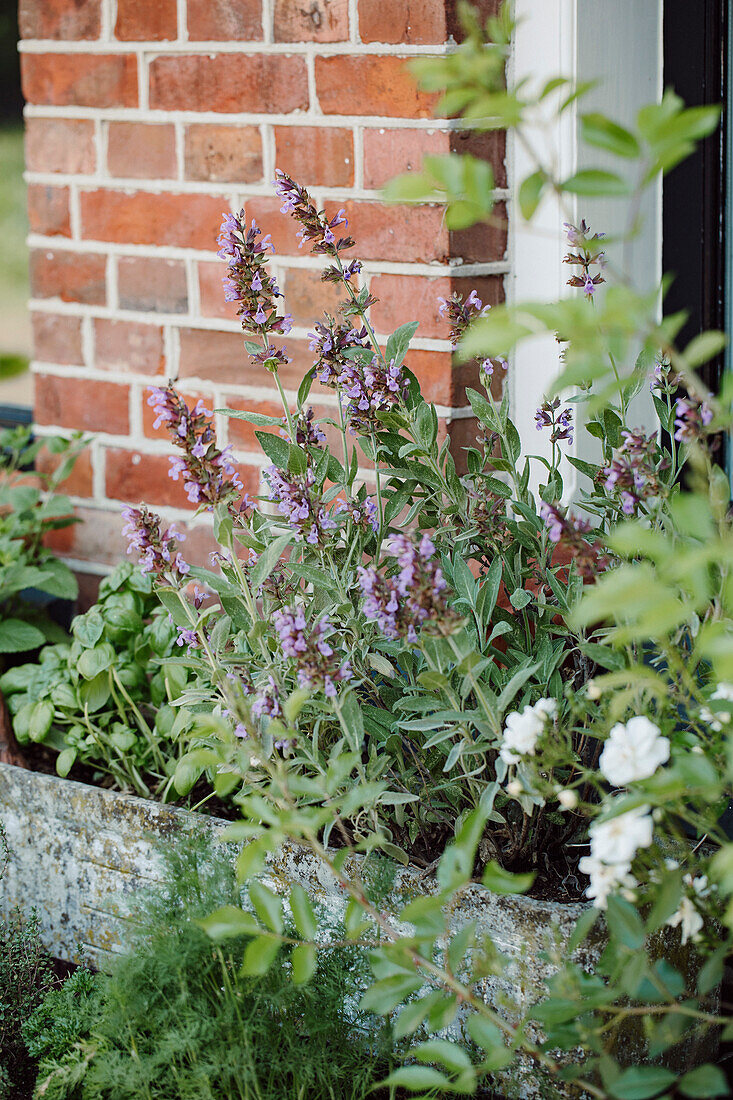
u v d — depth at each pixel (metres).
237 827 1.18
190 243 2.09
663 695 1.20
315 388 2.00
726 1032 1.09
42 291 2.30
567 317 0.90
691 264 1.99
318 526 1.49
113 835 1.73
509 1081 1.43
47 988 1.72
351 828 1.66
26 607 2.29
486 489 1.62
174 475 1.45
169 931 1.45
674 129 0.90
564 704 1.50
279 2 1.90
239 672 1.52
